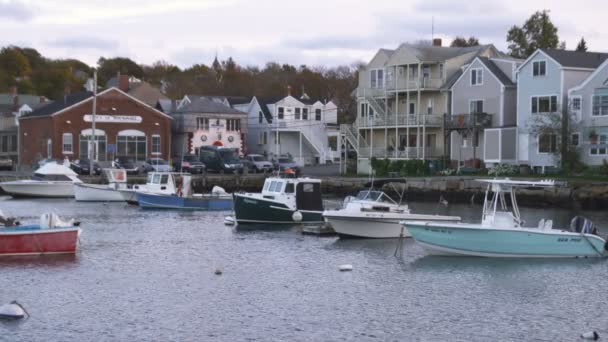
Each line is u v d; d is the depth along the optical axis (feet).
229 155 284.61
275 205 158.40
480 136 262.88
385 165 270.87
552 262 114.73
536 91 244.22
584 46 361.10
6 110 383.86
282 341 75.20
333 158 343.46
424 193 226.38
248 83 534.78
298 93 513.04
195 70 571.69
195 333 77.41
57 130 291.99
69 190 228.02
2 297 90.53
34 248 116.16
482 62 263.29
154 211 189.06
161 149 310.24
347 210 140.15
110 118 301.02
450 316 84.89
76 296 91.45
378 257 118.93
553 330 79.92
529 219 173.99
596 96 227.81
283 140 340.59
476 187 217.15
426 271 108.37
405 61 283.38
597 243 117.29
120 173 220.43
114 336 76.13
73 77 523.70
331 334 77.66
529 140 243.19
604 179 211.00
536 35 362.53
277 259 116.98
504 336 77.77
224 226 157.38
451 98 275.39
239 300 90.58
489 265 112.47
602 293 95.96
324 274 105.81
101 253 120.47
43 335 76.18
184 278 102.17
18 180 236.43
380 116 289.94
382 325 81.00
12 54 521.65
